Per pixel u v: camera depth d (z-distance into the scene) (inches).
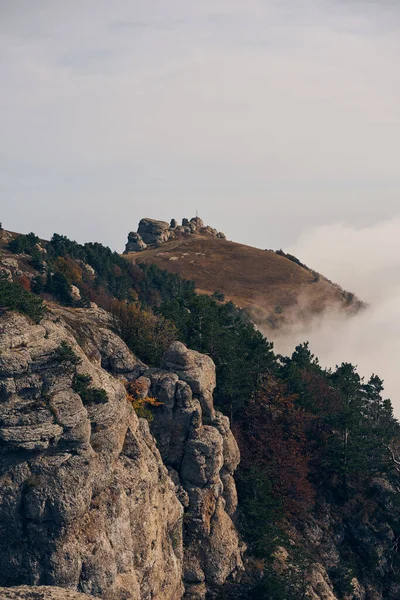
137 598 2449.6
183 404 3149.6
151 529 2613.2
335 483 4013.3
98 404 2539.4
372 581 3705.7
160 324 3912.4
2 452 2374.5
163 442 3115.2
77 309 3772.1
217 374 3956.7
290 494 3725.4
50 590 1493.6
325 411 4473.4
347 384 4896.7
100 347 3280.0
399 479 4156.0
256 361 4227.4
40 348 2511.1
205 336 4097.0
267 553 3184.1
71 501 2333.9
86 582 2326.5
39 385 2456.9
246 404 4050.2
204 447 3090.6
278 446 3833.7
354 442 4092.0
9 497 2330.2
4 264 5679.1
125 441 2674.7
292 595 3147.1
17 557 2313.0
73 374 2544.3
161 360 3378.4
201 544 3029.0
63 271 6614.2
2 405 2386.8
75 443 2416.3
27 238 7445.9
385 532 3868.1
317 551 3624.5
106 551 2386.8
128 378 3284.9
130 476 2593.5
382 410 5152.6
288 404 4109.3
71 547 2322.8
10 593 1470.2
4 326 2487.7
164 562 2706.7
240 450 3742.6
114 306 3937.0
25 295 2866.6
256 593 3048.7
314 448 4128.9
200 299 4453.7
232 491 3287.4
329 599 3253.0
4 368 2400.3
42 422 2394.2
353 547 3799.2
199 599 2923.2
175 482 3061.0
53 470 2362.2
